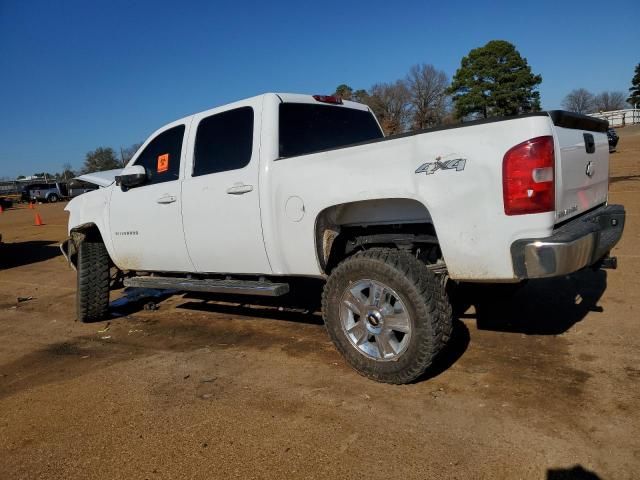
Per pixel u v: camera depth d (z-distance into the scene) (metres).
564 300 5.13
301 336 4.73
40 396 3.81
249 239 4.19
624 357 3.72
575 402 3.14
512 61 56.94
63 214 27.52
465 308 5.15
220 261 4.52
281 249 4.00
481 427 2.93
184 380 3.91
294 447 2.86
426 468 2.59
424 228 3.79
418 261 3.38
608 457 2.59
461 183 3.06
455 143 3.08
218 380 3.86
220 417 3.26
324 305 3.71
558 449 2.68
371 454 2.74
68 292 7.75
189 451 2.89
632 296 5.07
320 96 4.76
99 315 5.81
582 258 3.02
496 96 57.25
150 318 5.84
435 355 3.29
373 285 3.44
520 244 2.94
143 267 5.37
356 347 3.58
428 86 65.31
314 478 2.58
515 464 2.58
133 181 5.06
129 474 2.72
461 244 3.12
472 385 3.46
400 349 3.37
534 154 2.86
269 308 5.79
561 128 3.13
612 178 16.77
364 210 3.79
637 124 68.94
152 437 3.07
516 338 4.26
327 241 3.88
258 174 4.06
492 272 3.06
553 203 2.92
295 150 4.25
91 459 2.89
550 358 3.81
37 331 5.66
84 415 3.43
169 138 5.01
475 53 58.03
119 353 4.69
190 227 4.64
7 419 3.47
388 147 3.34
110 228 5.49
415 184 3.23
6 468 2.87
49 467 2.85
